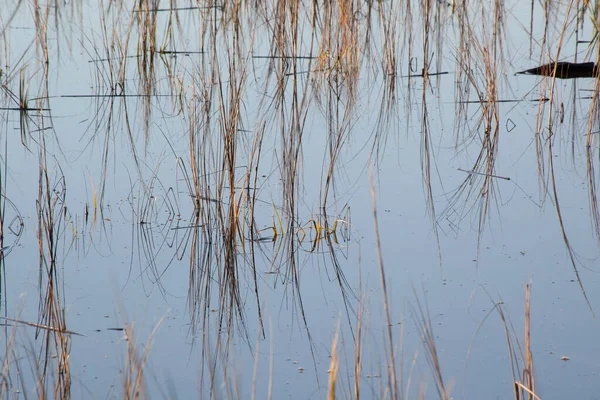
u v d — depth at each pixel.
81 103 10.66
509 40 12.80
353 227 7.23
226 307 5.95
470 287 6.10
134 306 5.92
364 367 5.12
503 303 5.84
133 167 8.53
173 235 7.12
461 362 5.13
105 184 8.10
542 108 9.71
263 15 12.16
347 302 5.98
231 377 5.04
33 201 7.67
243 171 8.26
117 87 11.33
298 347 5.40
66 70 11.87
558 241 6.87
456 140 9.40
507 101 10.67
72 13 14.20
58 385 4.59
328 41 11.10
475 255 6.64
